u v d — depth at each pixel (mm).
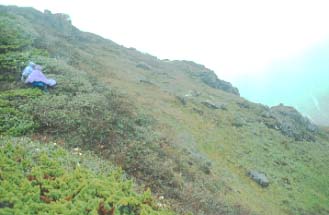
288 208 29453
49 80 20688
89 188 11078
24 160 11656
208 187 21062
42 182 10906
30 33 31016
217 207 17375
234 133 41000
